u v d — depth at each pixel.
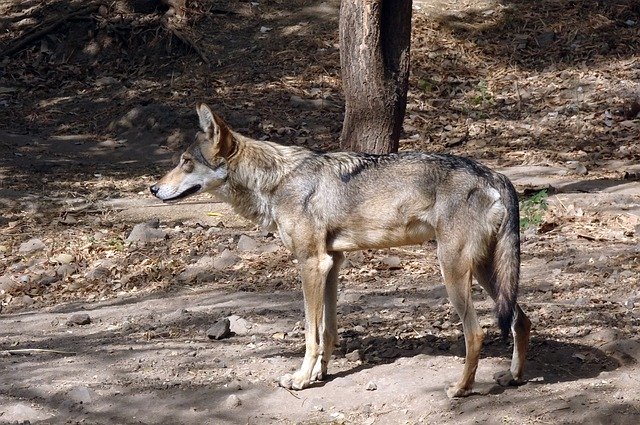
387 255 13.30
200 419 8.71
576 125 19.48
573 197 15.11
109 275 13.22
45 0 25.61
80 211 15.85
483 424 8.19
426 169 8.71
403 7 13.76
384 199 8.76
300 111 20.59
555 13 24.17
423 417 8.42
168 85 22.03
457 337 10.05
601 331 9.74
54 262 13.65
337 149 18.73
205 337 10.62
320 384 9.22
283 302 11.66
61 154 19.31
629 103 20.14
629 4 24.12
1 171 18.12
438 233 8.59
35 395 9.31
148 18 24.03
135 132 20.20
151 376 9.59
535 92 21.19
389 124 13.99
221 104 20.77
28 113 21.50
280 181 9.02
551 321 10.29
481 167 8.66
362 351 9.86
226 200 9.37
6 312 12.24
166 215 15.59
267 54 22.95
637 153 17.94
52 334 11.14
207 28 24.03
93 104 21.66
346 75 13.99
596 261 12.21
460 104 20.94
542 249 12.98
